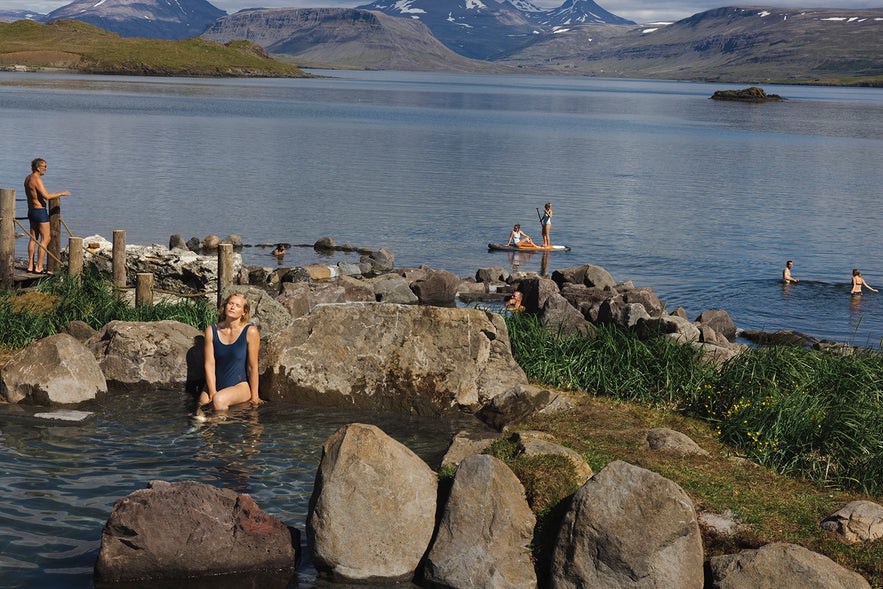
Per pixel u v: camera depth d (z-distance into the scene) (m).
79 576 8.48
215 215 41.38
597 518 8.27
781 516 9.66
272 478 10.84
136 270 23.23
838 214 49.25
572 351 16.31
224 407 13.38
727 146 99.25
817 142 108.19
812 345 22.61
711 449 12.33
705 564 8.43
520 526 8.83
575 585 8.23
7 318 16.45
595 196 54.09
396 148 81.38
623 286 28.31
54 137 73.38
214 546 8.73
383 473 8.93
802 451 11.98
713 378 14.62
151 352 14.31
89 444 11.65
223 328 13.84
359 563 8.74
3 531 9.15
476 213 45.88
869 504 9.57
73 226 36.41
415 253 35.59
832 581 7.79
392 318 14.47
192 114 114.31
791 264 31.75
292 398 14.05
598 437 12.17
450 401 13.86
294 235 37.84
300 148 76.88
